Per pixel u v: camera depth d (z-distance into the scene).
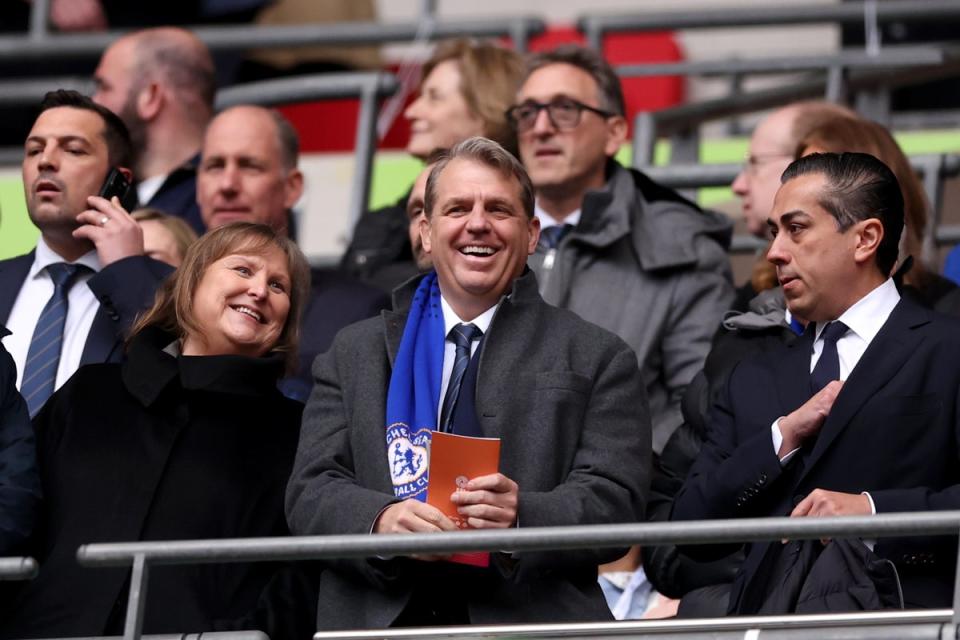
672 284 23.09
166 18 34.69
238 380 19.09
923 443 17.42
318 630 17.50
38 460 18.97
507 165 18.84
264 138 25.36
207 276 19.73
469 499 16.81
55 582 18.20
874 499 16.84
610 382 18.20
